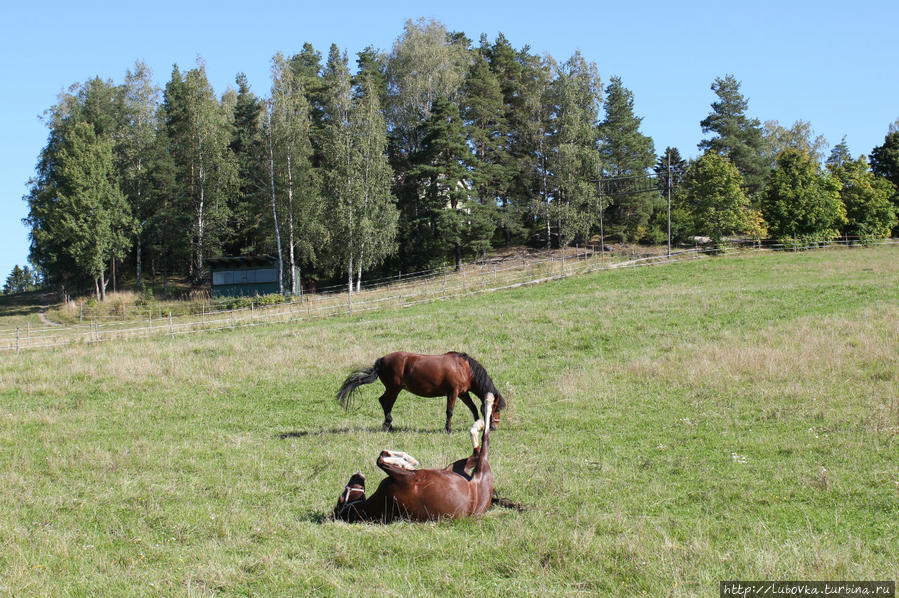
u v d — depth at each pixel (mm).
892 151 69750
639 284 42188
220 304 50969
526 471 10453
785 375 17391
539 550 6629
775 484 9477
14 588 5992
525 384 19219
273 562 6523
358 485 8352
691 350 21219
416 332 27359
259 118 70062
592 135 64125
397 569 6262
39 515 8602
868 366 17891
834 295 30312
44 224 60344
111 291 62750
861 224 59969
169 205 63156
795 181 58344
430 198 60625
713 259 51875
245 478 10492
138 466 11516
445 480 7699
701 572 5973
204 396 18891
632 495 9086
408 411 16797
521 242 70938
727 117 70312
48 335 42250
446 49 69875
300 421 15914
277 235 55125
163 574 6352
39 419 16219
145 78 66188
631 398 16531
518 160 70188
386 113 70125
